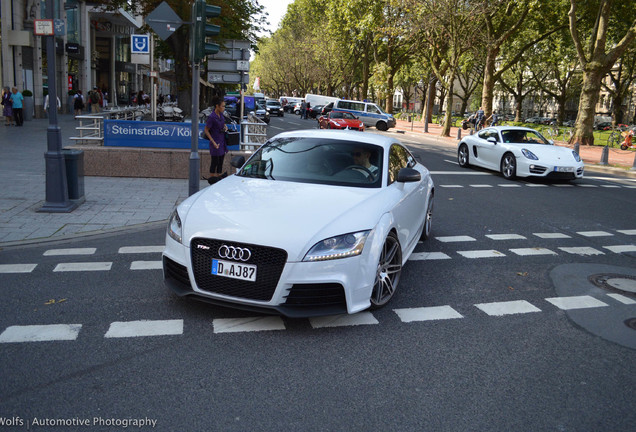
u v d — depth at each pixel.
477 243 6.90
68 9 31.22
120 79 47.53
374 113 37.31
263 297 3.76
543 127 37.09
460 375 3.36
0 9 22.98
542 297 4.93
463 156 15.69
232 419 2.77
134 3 23.48
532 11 31.56
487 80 32.66
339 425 2.76
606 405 3.08
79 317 3.98
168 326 3.87
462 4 28.55
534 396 3.15
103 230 6.57
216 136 9.19
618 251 6.85
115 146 10.91
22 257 5.41
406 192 5.08
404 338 3.88
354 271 3.84
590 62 25.30
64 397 2.91
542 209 9.58
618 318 4.46
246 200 4.25
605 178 15.12
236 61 14.36
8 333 3.67
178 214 4.22
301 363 3.42
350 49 48.72
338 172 4.87
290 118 50.16
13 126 20.73
